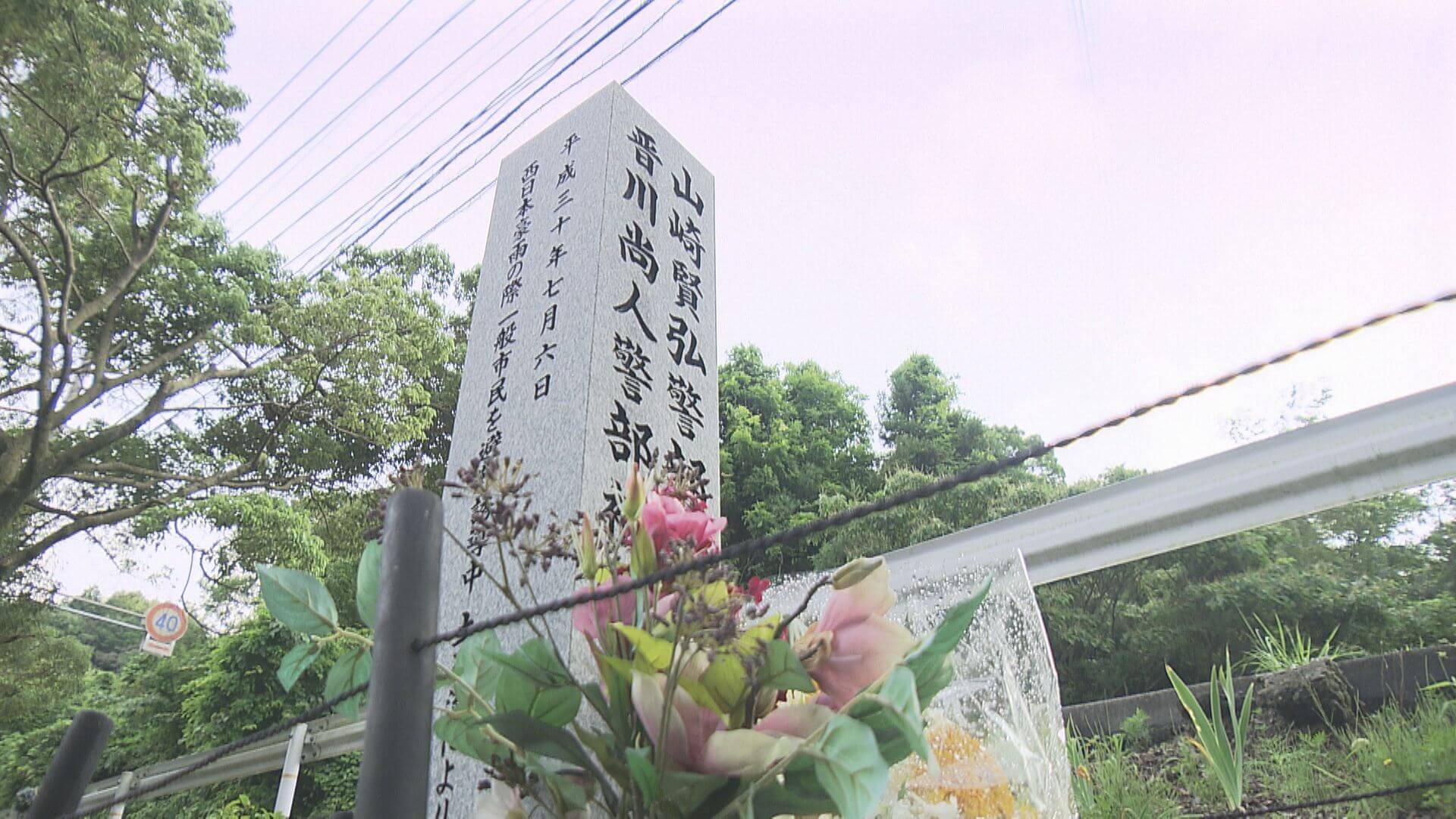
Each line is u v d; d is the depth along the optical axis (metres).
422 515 1.02
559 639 1.71
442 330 12.45
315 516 11.02
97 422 10.62
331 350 10.61
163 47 8.98
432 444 12.62
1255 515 1.74
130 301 10.84
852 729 0.79
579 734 1.01
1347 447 1.66
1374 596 6.99
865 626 1.00
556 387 2.38
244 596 11.13
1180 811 2.73
